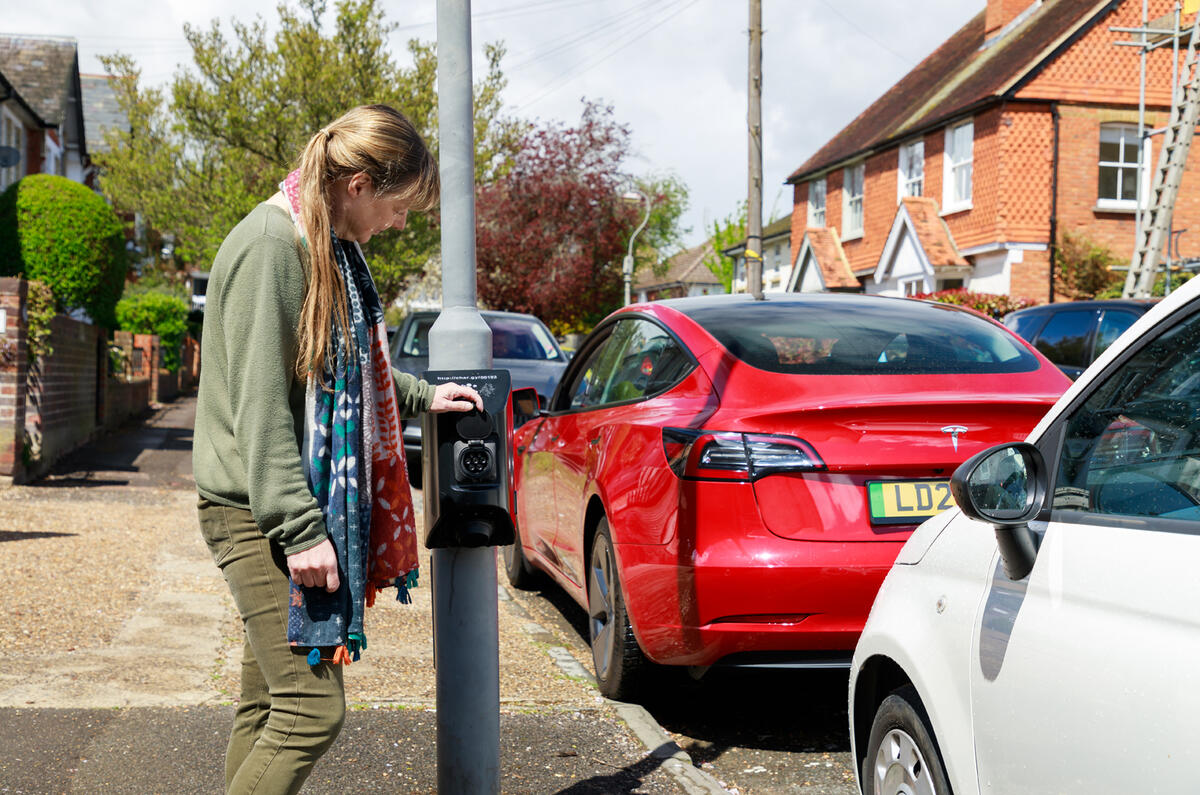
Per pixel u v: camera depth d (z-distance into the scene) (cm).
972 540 254
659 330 489
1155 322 220
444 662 310
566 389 610
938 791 247
